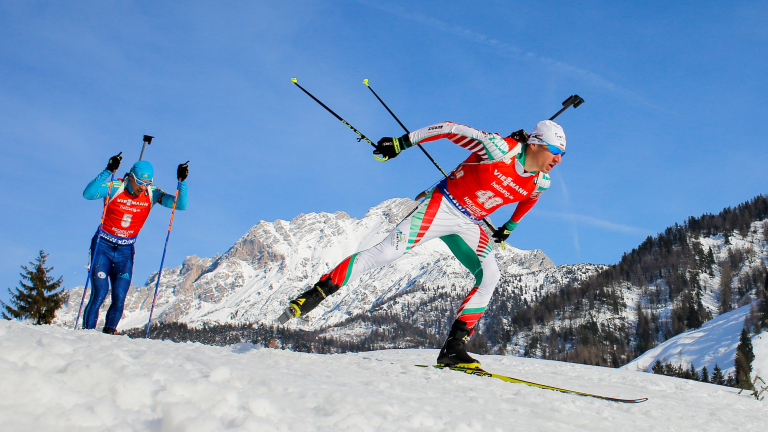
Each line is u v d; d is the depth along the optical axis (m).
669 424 3.17
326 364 3.42
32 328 2.83
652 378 6.96
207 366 2.34
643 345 125.44
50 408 1.33
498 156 3.70
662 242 180.88
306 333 174.25
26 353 1.61
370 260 3.66
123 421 1.38
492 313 178.25
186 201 5.92
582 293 162.62
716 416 3.85
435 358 6.52
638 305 142.25
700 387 6.61
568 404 3.13
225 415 1.50
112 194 5.38
